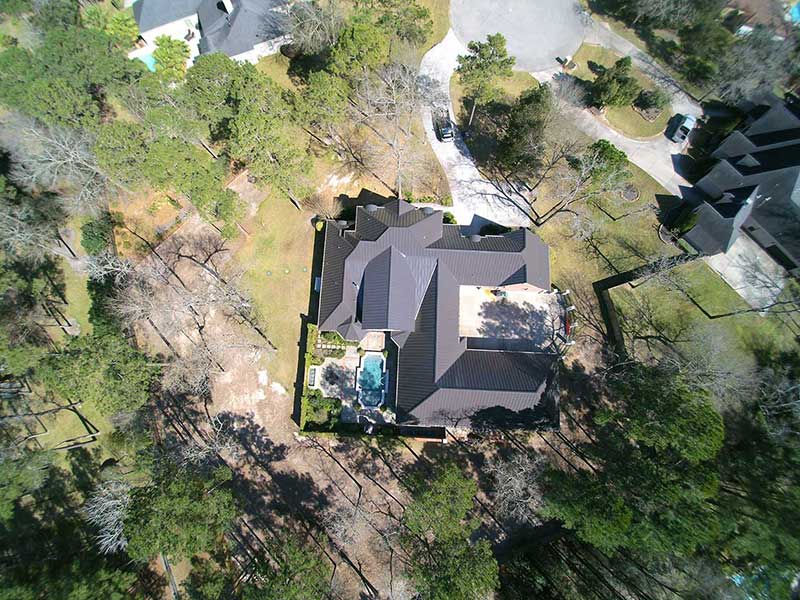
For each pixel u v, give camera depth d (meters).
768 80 58.97
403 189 58.94
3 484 41.75
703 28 64.19
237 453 49.72
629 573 42.22
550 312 53.84
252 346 52.59
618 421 45.53
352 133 61.75
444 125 61.22
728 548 38.78
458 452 49.88
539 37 68.06
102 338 42.56
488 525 48.16
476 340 52.69
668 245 56.81
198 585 45.69
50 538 48.03
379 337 52.59
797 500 38.34
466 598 33.69
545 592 43.00
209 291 54.31
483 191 59.38
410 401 47.03
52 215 55.69
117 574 40.72
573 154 58.91
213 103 51.09
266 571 39.12
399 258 49.19
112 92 53.53
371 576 46.59
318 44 60.91
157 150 44.31
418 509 37.72
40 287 50.25
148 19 65.06
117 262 50.84
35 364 45.59
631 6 67.31
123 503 40.84
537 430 47.31
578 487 39.91
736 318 53.22
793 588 42.09
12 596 36.97
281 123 49.75
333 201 58.59
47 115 49.84
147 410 51.16
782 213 53.44
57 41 50.44
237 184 58.53
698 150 61.78
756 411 47.75
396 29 61.06
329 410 49.88
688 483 37.94
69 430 51.59
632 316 53.19
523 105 53.72
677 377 43.31
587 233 56.44
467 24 68.31
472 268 50.00
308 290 54.91
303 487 49.03
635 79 63.03
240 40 63.88
